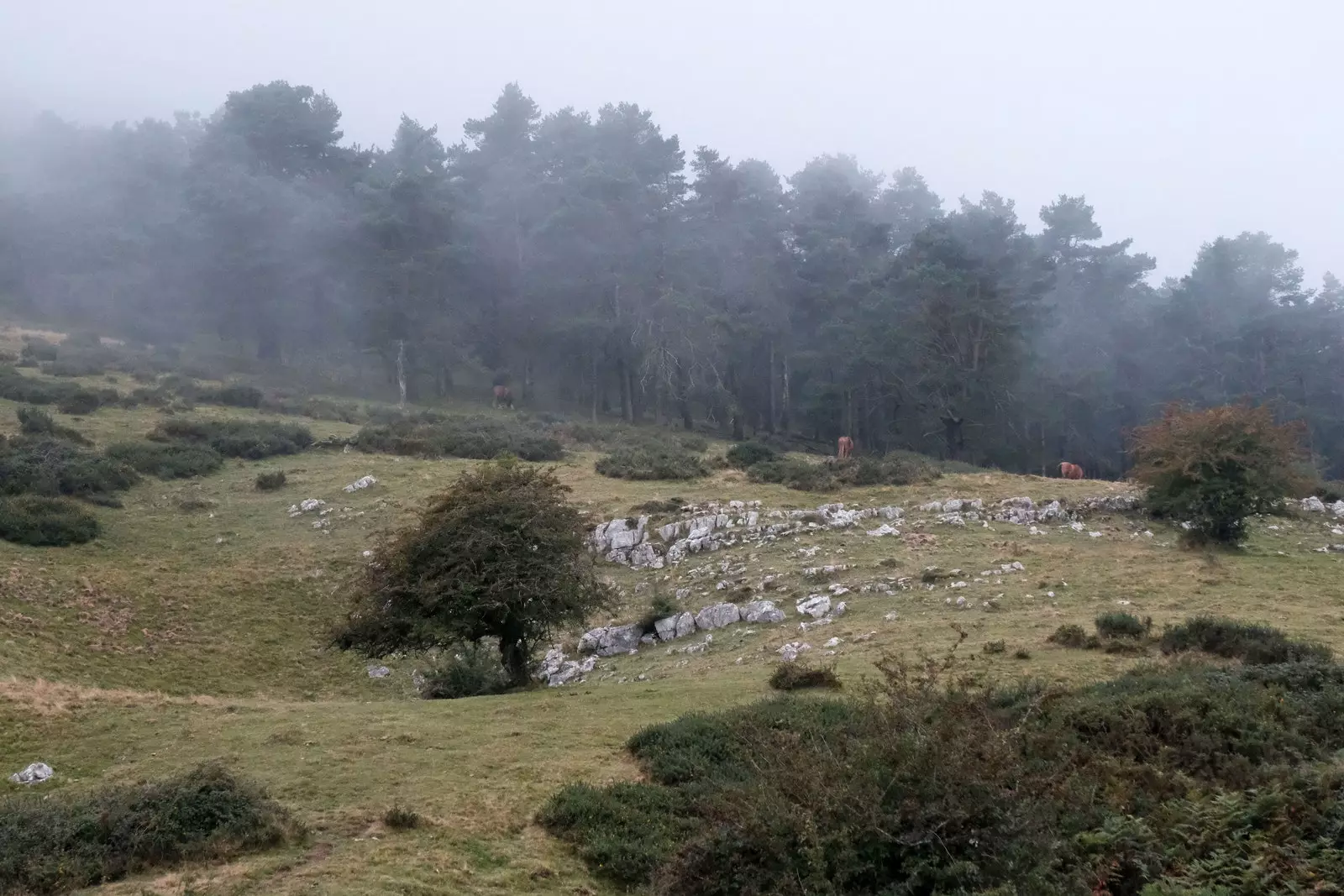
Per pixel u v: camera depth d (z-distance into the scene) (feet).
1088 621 70.54
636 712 55.26
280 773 44.06
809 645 72.84
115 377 203.10
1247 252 356.38
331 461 152.56
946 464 158.10
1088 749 37.93
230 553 112.37
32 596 89.45
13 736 49.78
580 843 37.50
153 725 52.44
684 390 249.75
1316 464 221.66
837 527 109.09
